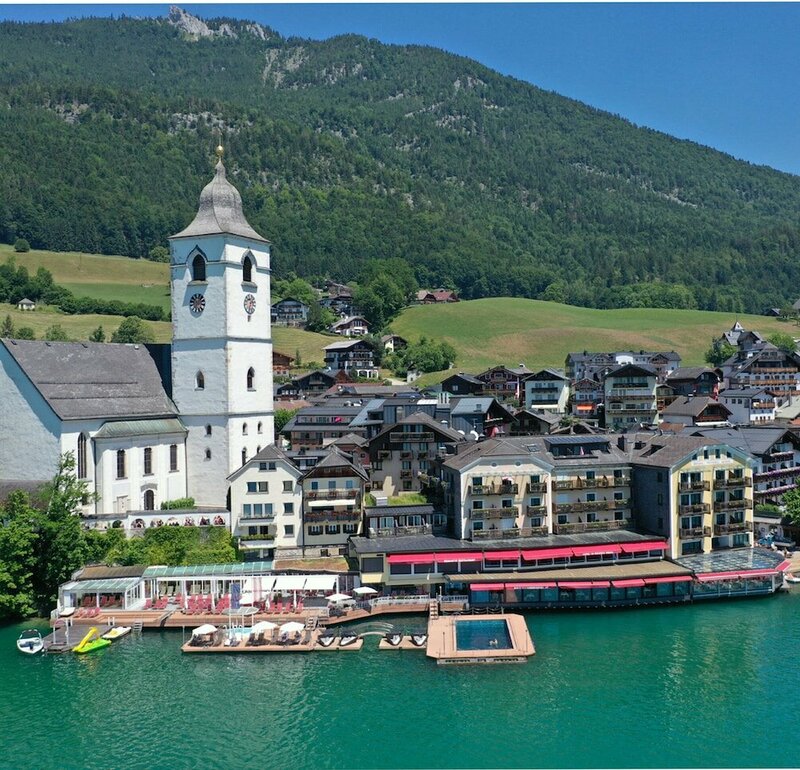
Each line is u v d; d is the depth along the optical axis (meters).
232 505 100.88
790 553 106.81
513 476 100.38
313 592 94.88
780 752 62.47
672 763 61.09
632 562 97.69
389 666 77.56
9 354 99.06
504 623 85.81
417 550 93.94
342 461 102.62
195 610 89.81
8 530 90.00
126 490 103.94
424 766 61.03
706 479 102.25
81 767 61.44
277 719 67.75
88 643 81.81
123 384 109.12
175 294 112.81
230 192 114.50
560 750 62.78
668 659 77.88
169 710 69.69
